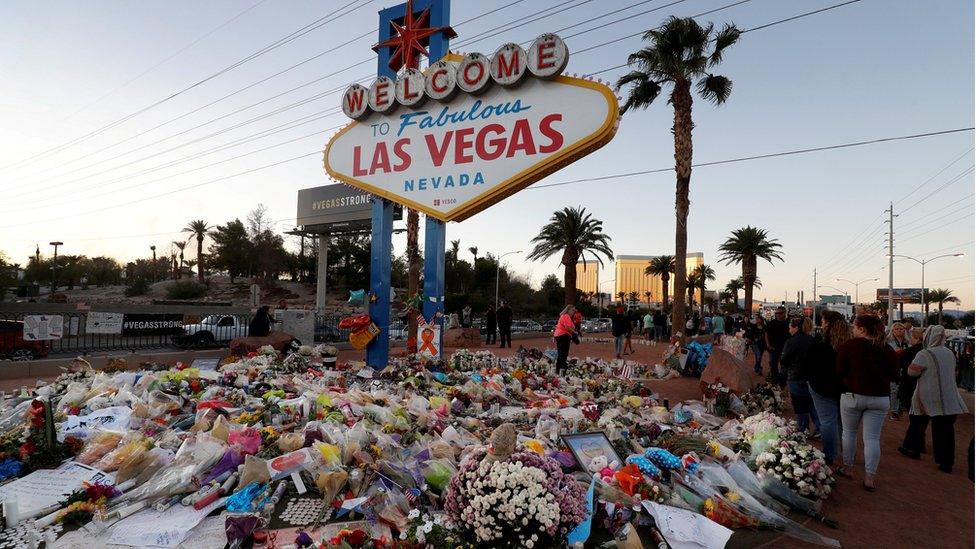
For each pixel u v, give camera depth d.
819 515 4.55
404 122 10.65
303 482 4.39
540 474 3.52
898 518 4.60
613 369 13.84
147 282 77.81
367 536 3.52
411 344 12.45
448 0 11.48
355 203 41.06
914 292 83.94
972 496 5.16
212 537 3.60
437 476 4.43
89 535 3.56
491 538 3.37
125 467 4.35
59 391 7.37
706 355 13.04
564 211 34.50
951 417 5.93
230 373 8.27
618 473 4.50
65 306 14.96
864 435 5.29
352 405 6.38
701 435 6.37
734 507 4.34
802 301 94.06
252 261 70.69
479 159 9.79
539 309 68.50
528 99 9.35
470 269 69.38
